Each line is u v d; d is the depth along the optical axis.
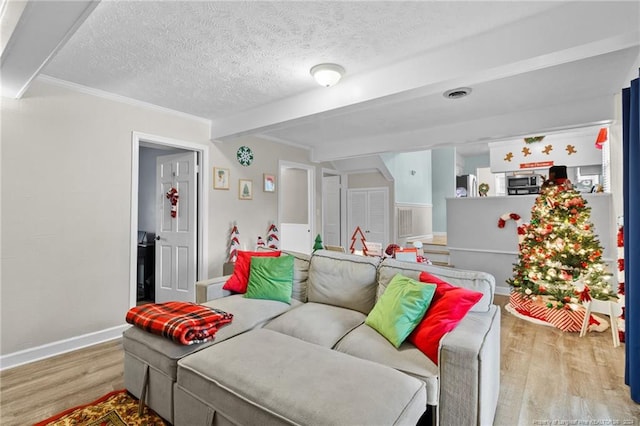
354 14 1.86
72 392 2.14
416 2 1.75
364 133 4.65
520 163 5.67
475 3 1.76
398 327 1.84
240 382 1.45
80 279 2.89
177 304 2.29
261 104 3.40
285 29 2.01
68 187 2.83
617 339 2.89
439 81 2.25
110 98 3.10
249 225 4.53
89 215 2.96
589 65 2.46
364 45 2.20
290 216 6.80
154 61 2.44
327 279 2.67
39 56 1.89
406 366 1.64
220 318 2.10
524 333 3.23
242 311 2.38
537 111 3.47
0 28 1.76
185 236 3.95
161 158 4.20
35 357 2.62
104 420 1.84
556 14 1.82
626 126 2.14
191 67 2.54
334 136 4.85
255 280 2.75
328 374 1.46
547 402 2.03
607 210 3.90
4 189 2.50
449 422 1.52
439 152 8.64
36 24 1.57
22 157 2.58
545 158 5.46
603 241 3.92
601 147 5.03
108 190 3.08
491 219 4.76
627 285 2.11
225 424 1.45
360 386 1.36
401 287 2.02
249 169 4.56
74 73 2.65
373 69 2.56
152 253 4.70
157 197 4.24
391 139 4.67
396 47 2.22
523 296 3.73
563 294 3.35
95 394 2.12
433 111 3.56
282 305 2.62
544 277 3.51
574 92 3.01
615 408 1.96
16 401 2.04
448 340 1.57
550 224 3.53
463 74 2.15
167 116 3.57
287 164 5.20
